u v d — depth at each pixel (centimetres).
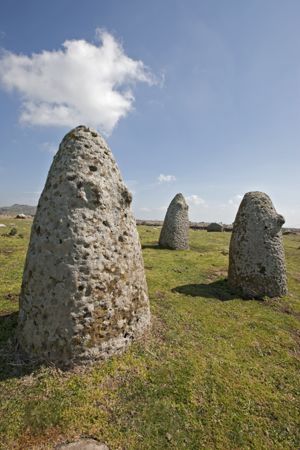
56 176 602
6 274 1142
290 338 783
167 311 855
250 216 1096
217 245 2252
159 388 526
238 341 736
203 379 565
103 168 627
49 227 577
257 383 583
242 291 1081
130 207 682
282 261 1089
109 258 598
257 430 476
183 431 453
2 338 645
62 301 550
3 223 2923
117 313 604
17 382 514
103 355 572
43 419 446
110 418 461
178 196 2045
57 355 545
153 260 1532
